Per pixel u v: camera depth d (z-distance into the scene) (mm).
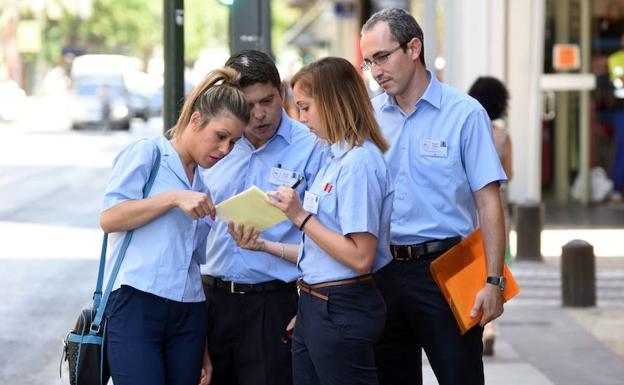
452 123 9914
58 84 118188
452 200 9953
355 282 8820
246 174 10047
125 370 8789
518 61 30406
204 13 139500
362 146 8797
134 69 95875
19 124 87688
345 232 8648
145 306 8898
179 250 8977
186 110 9055
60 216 32000
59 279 22062
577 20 31812
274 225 9250
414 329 10133
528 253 23766
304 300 9000
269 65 9695
